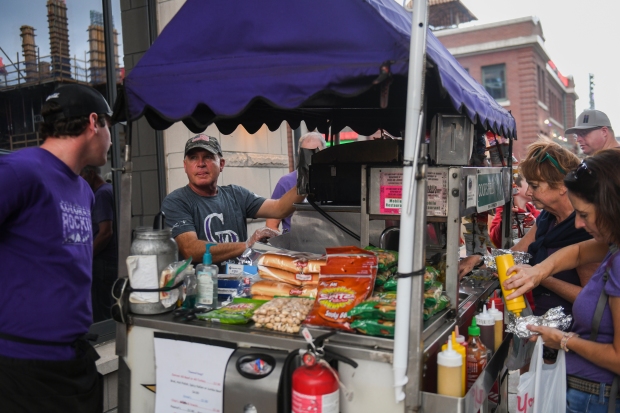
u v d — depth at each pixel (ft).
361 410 5.32
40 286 6.09
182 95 6.21
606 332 6.09
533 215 15.06
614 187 5.66
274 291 6.75
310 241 9.09
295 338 5.49
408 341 5.03
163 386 6.15
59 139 6.46
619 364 5.73
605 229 5.83
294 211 10.11
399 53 5.07
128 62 14.57
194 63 6.24
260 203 10.54
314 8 5.65
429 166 6.77
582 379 6.44
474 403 5.51
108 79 13.01
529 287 6.81
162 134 15.01
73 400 6.40
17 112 10.90
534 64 80.84
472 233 10.21
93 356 6.84
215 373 5.82
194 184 9.80
